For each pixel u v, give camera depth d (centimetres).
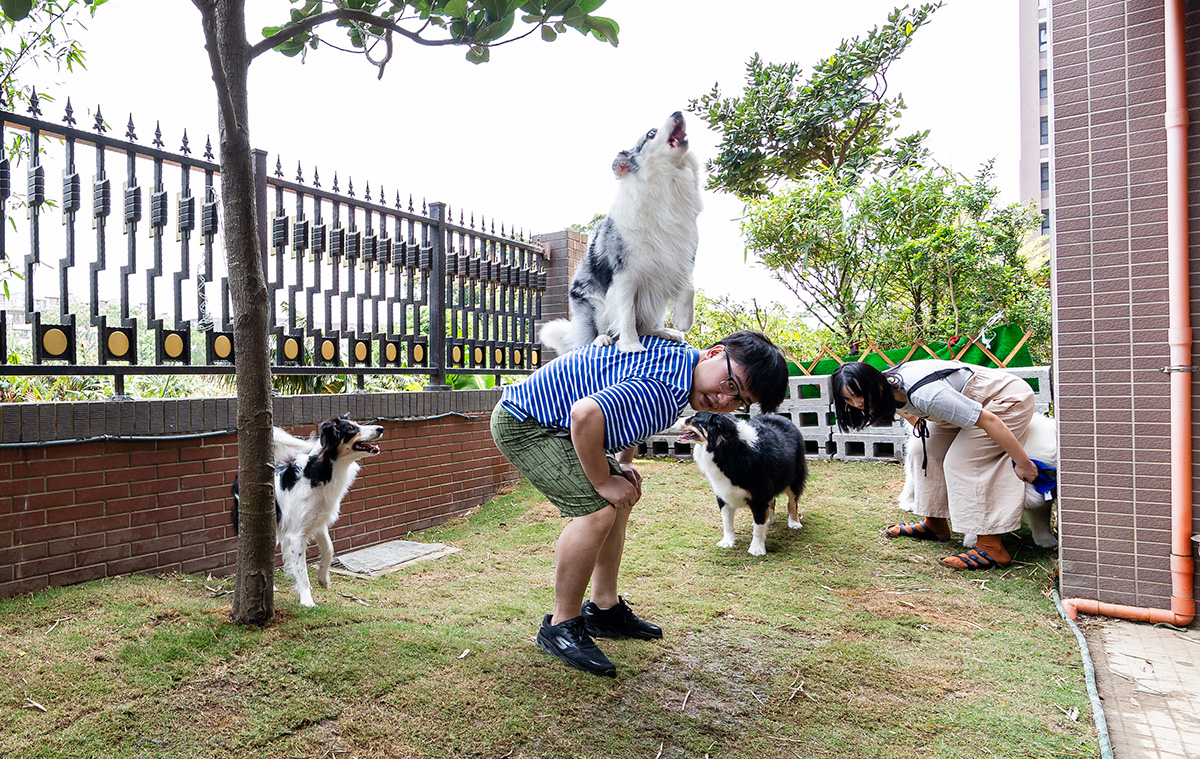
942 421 349
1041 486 344
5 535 257
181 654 199
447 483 490
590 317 290
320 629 227
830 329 751
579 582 222
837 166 938
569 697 199
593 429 200
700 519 457
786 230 711
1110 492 299
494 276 575
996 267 630
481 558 384
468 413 514
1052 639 268
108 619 226
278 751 160
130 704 172
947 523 400
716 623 276
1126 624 289
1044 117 2078
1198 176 278
